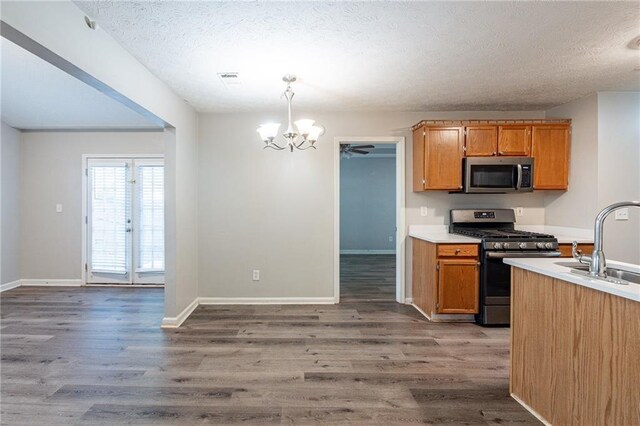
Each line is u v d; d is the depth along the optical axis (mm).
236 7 1893
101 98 3896
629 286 1410
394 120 3998
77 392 2133
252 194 4016
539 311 1891
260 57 2523
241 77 2902
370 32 2178
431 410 1971
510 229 3926
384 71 2801
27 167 4824
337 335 3068
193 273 3854
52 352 2699
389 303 4078
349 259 7617
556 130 3645
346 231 8547
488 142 3643
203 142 3984
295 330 3188
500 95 3438
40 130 4805
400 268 4066
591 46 2381
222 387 2199
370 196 8539
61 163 4824
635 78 2988
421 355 2672
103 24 2059
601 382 1500
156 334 3078
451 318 3467
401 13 1965
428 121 3672
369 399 2076
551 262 2014
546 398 1831
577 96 3480
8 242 4641
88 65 1990
